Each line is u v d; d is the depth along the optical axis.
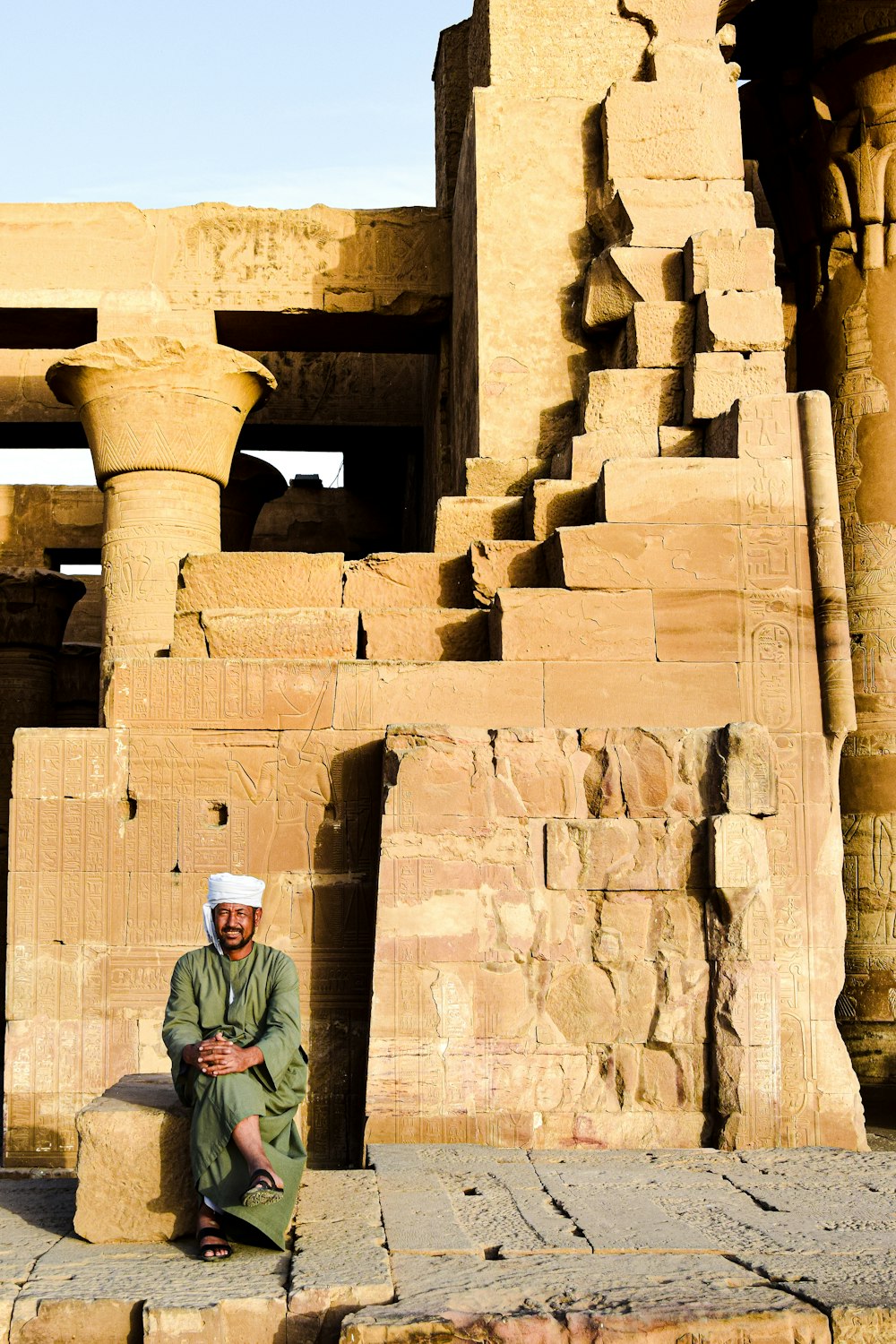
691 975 6.61
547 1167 5.84
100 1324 4.01
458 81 12.74
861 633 11.36
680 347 9.39
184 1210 4.68
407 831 6.73
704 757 6.83
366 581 8.51
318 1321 4.00
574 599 7.73
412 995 6.55
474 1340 3.79
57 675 18.42
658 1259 4.41
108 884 7.32
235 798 7.38
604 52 10.74
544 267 10.37
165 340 10.23
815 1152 6.26
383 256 12.18
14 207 12.04
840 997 11.11
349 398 16.41
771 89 12.80
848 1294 4.05
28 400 16.41
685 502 7.92
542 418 10.20
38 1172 6.25
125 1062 7.17
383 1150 6.14
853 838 11.14
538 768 6.82
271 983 4.96
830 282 12.22
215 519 10.73
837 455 11.88
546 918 6.66
